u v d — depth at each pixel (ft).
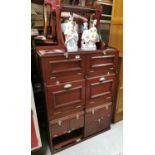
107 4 5.61
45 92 4.04
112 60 4.90
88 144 5.38
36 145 4.28
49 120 4.44
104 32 5.96
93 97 4.97
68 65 4.14
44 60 3.75
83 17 4.82
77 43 4.68
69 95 4.46
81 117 5.05
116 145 5.33
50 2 4.32
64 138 5.41
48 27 4.62
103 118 5.67
